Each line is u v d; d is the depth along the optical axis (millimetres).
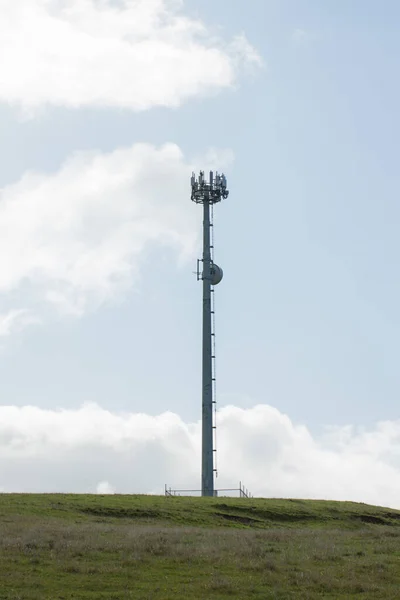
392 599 34219
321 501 88688
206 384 105188
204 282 108812
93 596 32688
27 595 32344
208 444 103062
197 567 39656
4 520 59719
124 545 44875
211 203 112875
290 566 40625
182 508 74750
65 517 65750
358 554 45812
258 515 76125
